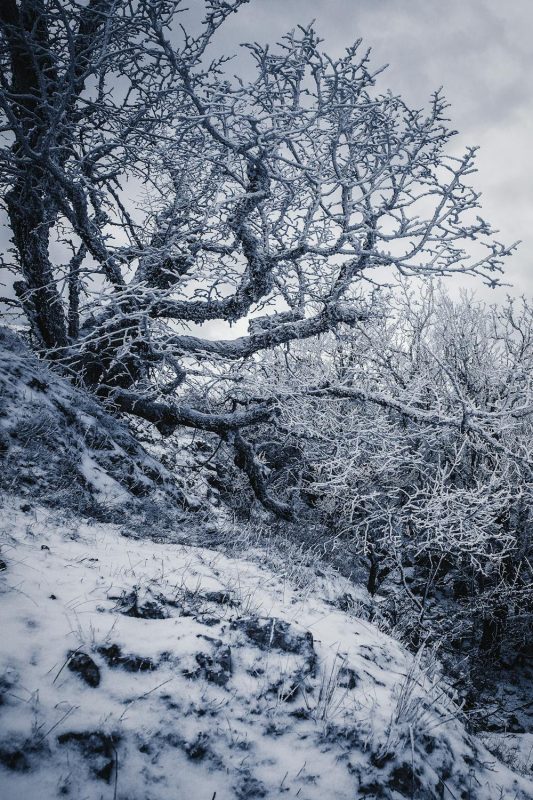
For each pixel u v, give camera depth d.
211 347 7.20
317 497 9.75
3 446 4.51
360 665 3.26
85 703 2.13
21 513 3.74
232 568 4.30
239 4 3.85
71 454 5.22
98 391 7.87
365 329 9.42
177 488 7.28
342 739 2.51
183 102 5.21
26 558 3.02
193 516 6.24
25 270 6.55
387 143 5.07
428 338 10.40
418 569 10.40
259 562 4.88
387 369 9.33
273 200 6.49
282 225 6.58
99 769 1.89
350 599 5.49
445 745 2.81
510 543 8.46
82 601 2.79
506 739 5.35
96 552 3.58
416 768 2.48
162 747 2.11
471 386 9.12
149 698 2.30
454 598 10.32
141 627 2.78
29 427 4.95
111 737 2.03
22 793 1.68
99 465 5.70
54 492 4.43
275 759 2.28
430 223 4.94
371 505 7.88
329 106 4.36
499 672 8.77
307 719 2.59
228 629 3.02
